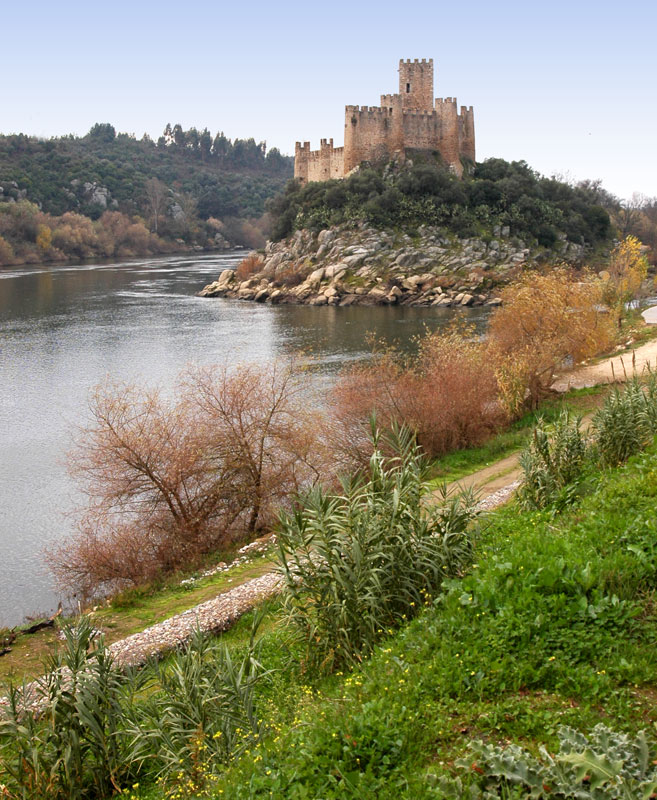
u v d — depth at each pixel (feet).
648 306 232.32
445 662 25.22
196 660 29.94
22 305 262.06
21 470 95.96
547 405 102.42
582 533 33.04
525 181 374.43
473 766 18.83
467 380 92.38
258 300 302.66
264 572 55.01
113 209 638.53
